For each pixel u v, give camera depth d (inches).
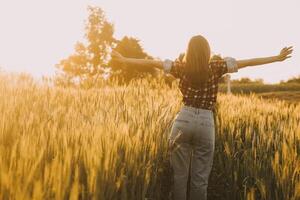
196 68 160.9
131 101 210.8
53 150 104.3
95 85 259.1
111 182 99.1
